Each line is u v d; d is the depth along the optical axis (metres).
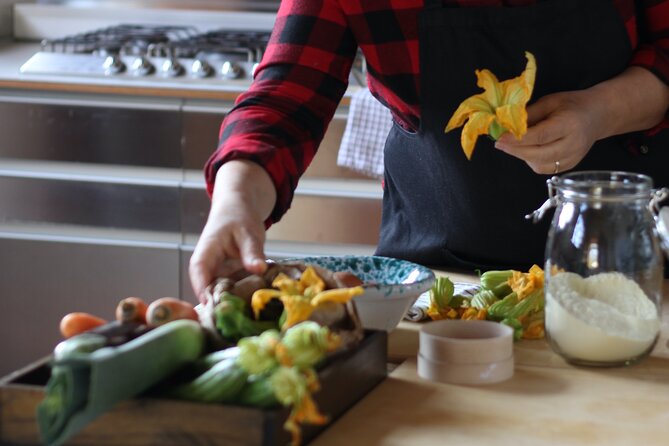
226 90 3.07
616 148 1.83
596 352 1.33
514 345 1.45
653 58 1.73
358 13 1.74
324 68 1.73
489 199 1.84
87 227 3.25
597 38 1.75
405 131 1.90
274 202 1.53
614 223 1.34
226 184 1.47
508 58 1.75
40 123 3.21
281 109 1.66
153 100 3.15
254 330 1.21
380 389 1.28
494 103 1.41
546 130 1.51
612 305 1.35
